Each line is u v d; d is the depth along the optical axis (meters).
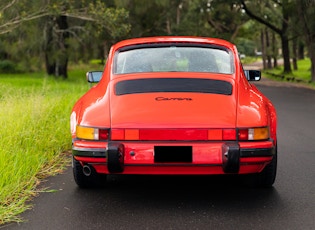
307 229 4.06
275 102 17.11
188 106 4.64
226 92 4.88
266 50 67.25
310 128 10.09
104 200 4.93
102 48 43.00
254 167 4.59
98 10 27.03
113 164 4.43
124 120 4.54
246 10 43.56
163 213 4.49
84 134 4.59
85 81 32.31
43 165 6.34
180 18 50.44
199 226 4.12
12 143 6.67
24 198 4.82
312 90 25.14
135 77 5.12
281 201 4.86
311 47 32.72
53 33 33.47
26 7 25.52
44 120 8.18
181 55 5.40
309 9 32.03
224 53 5.50
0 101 10.55
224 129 4.46
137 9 35.84
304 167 6.38
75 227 4.12
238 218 4.34
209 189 5.32
